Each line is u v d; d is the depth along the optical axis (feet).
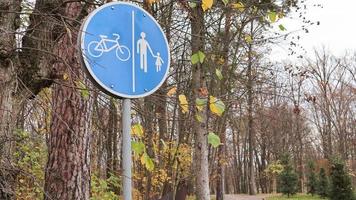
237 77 42.01
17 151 10.98
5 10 8.92
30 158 16.28
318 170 119.03
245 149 164.04
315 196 118.93
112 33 8.38
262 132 134.21
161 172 39.88
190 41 20.24
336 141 160.25
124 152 8.37
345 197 96.58
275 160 150.82
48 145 17.11
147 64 8.72
